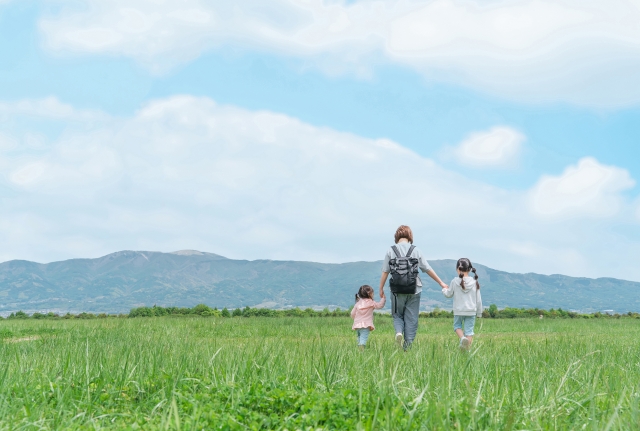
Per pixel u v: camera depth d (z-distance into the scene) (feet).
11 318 132.46
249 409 14.92
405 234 35.32
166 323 69.15
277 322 77.61
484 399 14.80
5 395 15.57
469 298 34.30
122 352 21.65
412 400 14.53
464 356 22.54
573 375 18.74
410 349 29.17
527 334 60.03
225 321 77.05
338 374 18.48
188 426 12.64
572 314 144.97
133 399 16.61
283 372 19.54
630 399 14.37
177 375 17.51
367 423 12.14
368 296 36.99
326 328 64.08
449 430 11.86
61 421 13.69
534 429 12.47
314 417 13.43
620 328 76.13
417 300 34.30
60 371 19.17
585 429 12.76
